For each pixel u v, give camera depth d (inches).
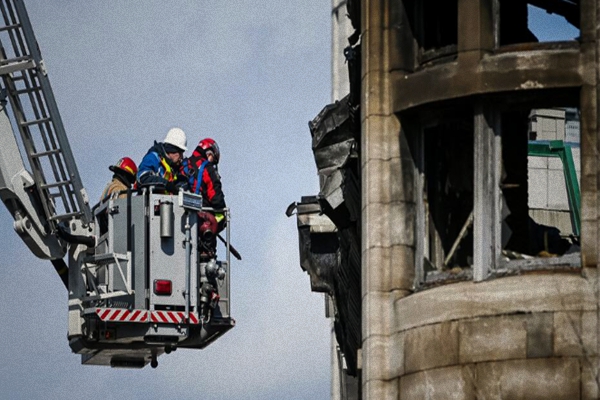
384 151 1717.5
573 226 2081.7
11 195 2262.6
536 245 1680.6
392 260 1700.3
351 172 1913.1
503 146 1665.8
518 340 1604.3
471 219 1675.7
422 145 1711.4
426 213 1701.5
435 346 1646.2
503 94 1648.6
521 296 1609.3
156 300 2245.3
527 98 1647.4
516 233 1663.4
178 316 2251.5
